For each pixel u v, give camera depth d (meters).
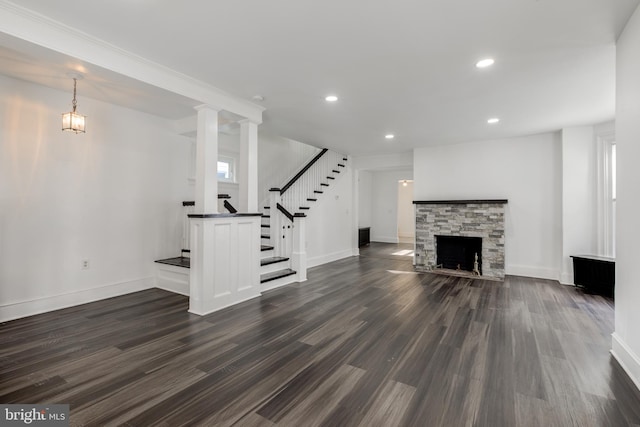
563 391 1.95
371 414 1.72
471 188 5.80
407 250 8.76
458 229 5.69
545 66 2.80
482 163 5.71
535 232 5.28
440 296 4.10
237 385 2.00
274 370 2.19
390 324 3.09
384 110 4.05
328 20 2.16
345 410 1.76
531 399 1.87
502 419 1.69
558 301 3.90
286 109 4.05
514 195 5.44
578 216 4.72
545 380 2.08
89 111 3.71
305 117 4.38
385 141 5.85
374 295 4.13
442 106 3.88
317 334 2.83
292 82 3.22
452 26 2.21
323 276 5.32
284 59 2.74
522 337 2.78
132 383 2.01
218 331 2.88
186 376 2.10
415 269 5.97
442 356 2.42
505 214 5.49
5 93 3.06
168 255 4.59
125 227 4.08
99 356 2.37
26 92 3.20
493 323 3.13
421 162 6.31
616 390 1.96
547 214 5.18
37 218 3.29
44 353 2.41
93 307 3.54
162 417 1.68
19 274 3.16
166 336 2.76
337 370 2.20
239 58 2.73
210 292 3.41
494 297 4.07
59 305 3.46
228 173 5.67
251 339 2.71
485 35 2.32
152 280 4.40
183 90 3.14
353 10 2.04
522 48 2.50
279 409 1.76
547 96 3.51
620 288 2.32
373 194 11.24
